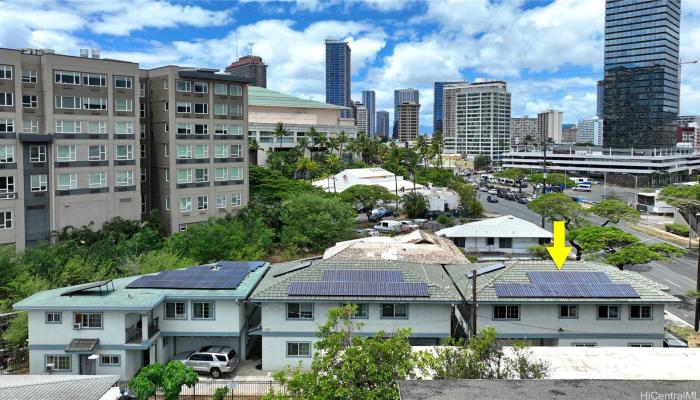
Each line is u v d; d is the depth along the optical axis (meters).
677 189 117.06
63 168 67.19
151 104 79.25
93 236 65.81
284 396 23.03
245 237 66.94
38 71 65.81
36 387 27.48
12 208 63.19
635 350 34.38
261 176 99.12
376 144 179.00
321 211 73.75
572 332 39.38
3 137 62.50
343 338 24.19
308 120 195.62
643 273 69.31
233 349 40.38
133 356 38.34
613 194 145.88
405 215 107.81
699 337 45.69
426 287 40.09
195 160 79.12
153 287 41.31
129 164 73.00
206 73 79.25
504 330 39.34
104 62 70.25
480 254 74.62
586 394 15.46
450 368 24.17
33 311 37.91
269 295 39.56
